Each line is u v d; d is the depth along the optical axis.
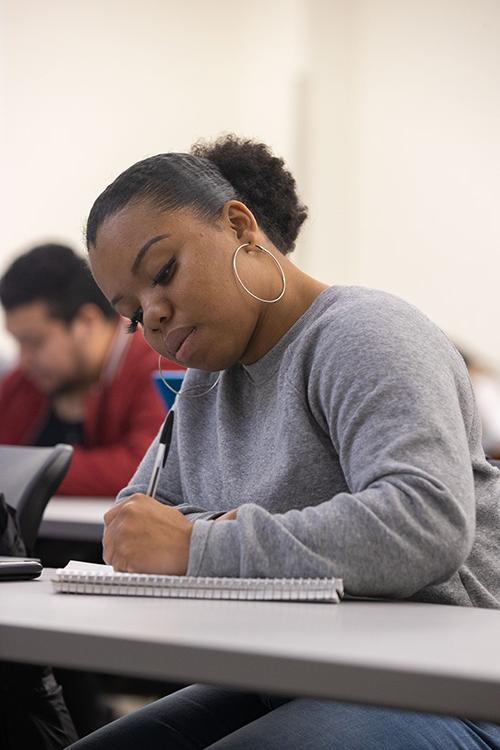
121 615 1.11
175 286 1.52
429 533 1.26
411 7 5.94
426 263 5.93
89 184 6.15
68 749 1.44
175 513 1.38
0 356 5.16
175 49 6.14
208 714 1.51
